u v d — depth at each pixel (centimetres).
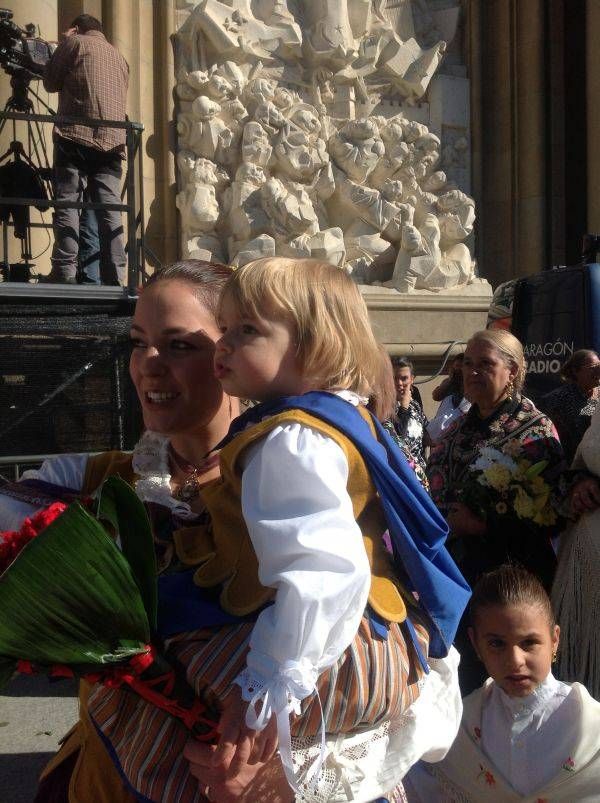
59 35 903
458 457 353
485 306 1038
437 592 144
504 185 1126
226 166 972
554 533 331
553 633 237
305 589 120
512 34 1120
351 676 135
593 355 482
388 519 141
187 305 168
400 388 578
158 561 154
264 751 128
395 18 1077
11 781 352
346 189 1005
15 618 130
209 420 170
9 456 589
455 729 161
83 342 612
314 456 129
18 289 597
